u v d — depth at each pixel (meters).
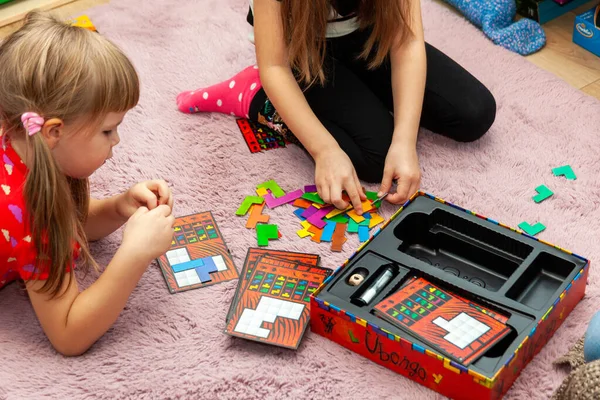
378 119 1.56
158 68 1.87
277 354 1.25
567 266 1.25
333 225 1.46
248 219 1.49
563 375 1.18
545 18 1.98
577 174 1.54
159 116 1.74
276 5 1.45
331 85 1.60
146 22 2.01
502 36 1.88
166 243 1.23
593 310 1.28
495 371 1.09
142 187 1.32
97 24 2.00
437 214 1.36
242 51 1.91
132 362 1.24
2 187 1.13
